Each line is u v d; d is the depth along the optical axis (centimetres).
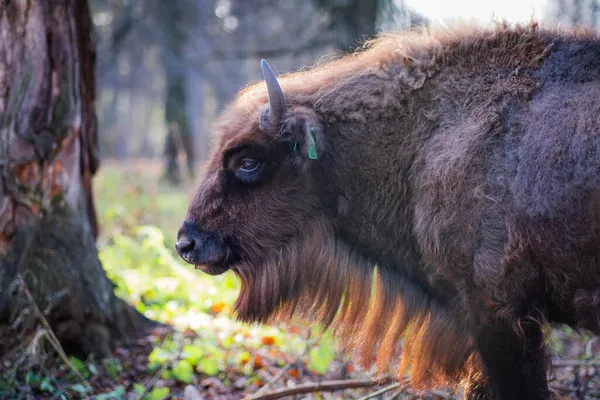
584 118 333
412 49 386
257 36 2112
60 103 485
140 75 3219
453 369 393
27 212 472
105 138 3334
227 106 425
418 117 372
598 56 348
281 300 411
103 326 497
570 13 1178
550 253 334
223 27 2061
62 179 488
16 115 470
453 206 349
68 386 447
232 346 525
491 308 349
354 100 386
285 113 378
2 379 442
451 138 357
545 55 358
